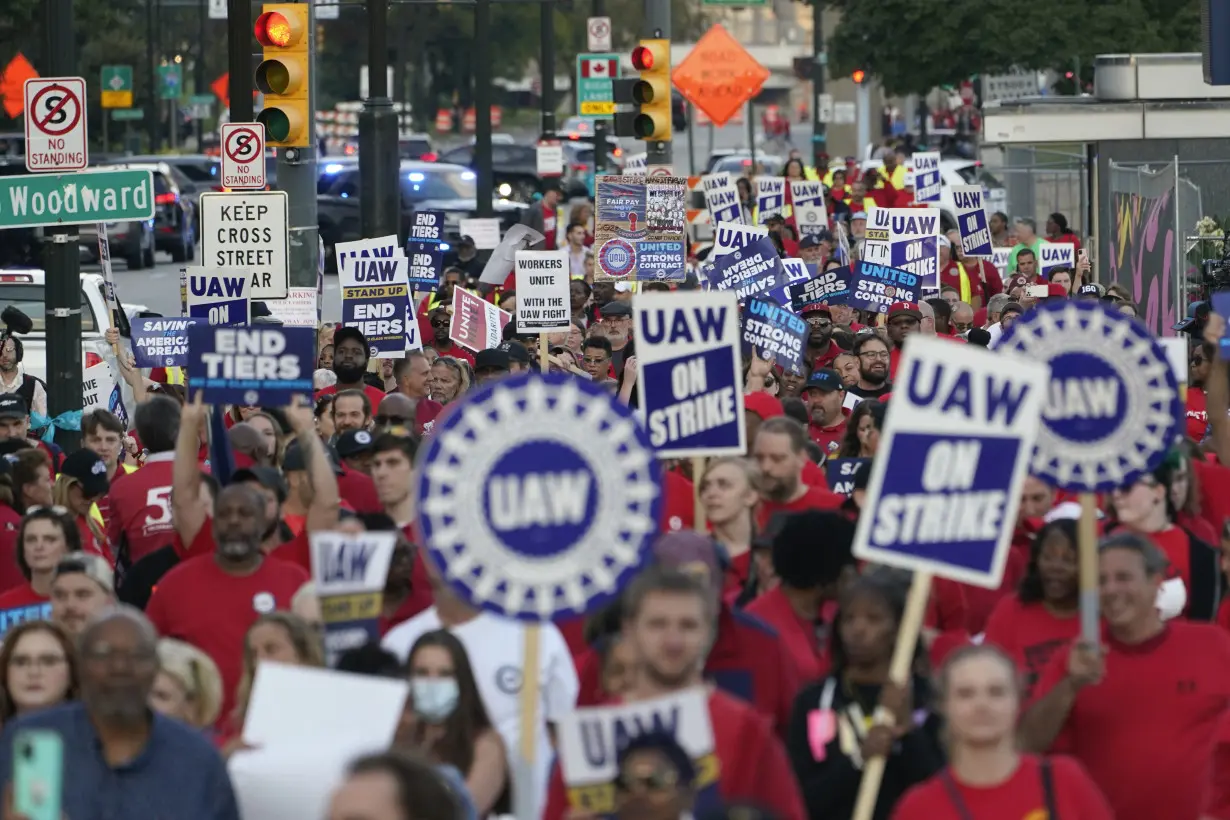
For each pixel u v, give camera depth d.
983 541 19.48
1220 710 22.27
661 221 65.44
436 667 20.39
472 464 18.23
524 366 48.94
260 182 55.69
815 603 24.94
